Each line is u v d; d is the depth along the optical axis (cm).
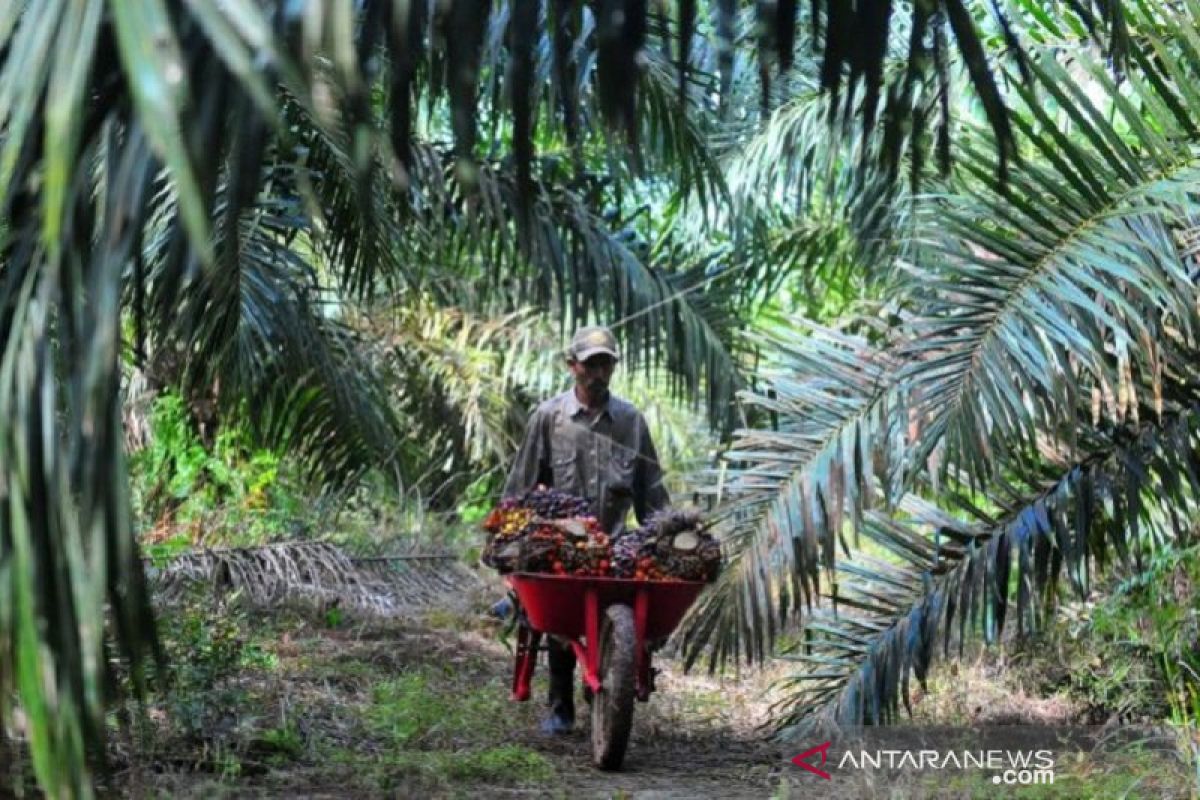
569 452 915
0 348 311
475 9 308
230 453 1373
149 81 249
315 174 987
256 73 277
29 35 274
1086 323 661
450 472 1759
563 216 1306
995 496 813
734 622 805
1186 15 770
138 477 1320
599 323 1347
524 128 315
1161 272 651
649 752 884
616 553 828
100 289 286
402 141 308
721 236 1600
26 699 289
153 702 779
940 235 714
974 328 676
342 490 1383
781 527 782
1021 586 800
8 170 267
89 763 311
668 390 1605
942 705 976
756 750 890
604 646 827
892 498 803
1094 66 701
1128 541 895
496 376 1702
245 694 809
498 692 1039
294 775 737
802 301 1723
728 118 1365
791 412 797
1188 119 712
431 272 1625
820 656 840
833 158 1178
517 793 751
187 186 245
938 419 668
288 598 1232
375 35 308
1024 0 824
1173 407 770
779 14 317
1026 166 686
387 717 867
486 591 1416
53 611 299
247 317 1106
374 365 1525
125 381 1316
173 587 1120
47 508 298
